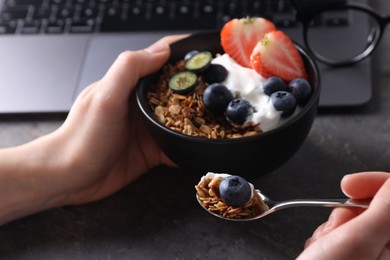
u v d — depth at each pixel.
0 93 0.71
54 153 0.62
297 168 0.64
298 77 0.60
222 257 0.58
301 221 0.60
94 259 0.59
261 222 0.60
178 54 0.64
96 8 0.79
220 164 0.56
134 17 0.78
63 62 0.74
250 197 0.53
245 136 0.55
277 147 0.56
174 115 0.59
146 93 0.61
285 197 0.62
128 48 0.75
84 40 0.76
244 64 0.62
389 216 0.49
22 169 0.61
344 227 0.50
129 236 0.60
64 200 0.63
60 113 0.70
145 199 0.63
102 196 0.64
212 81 0.60
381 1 0.79
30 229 0.62
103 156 0.62
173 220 0.61
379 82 0.71
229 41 0.62
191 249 0.59
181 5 0.78
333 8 0.70
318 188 0.62
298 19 0.70
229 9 0.78
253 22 0.62
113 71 0.61
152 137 0.60
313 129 0.67
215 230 0.60
